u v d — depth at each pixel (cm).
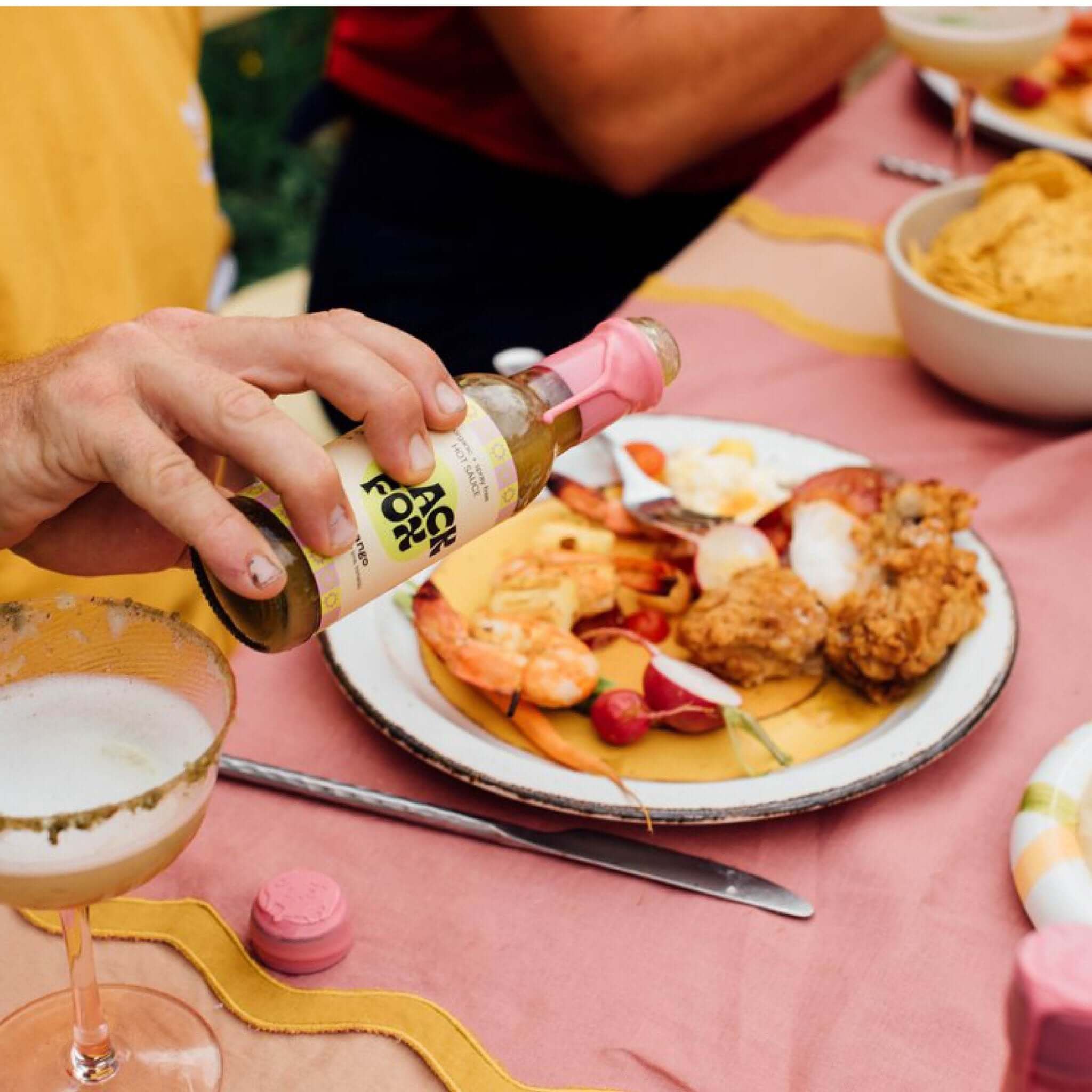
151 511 56
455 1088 63
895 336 125
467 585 94
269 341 61
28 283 113
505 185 170
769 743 80
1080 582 95
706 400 117
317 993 67
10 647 59
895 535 91
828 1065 64
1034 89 152
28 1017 65
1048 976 39
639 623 91
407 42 164
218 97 359
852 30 153
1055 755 76
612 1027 66
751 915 71
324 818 77
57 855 51
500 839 75
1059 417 110
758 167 175
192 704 59
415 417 58
